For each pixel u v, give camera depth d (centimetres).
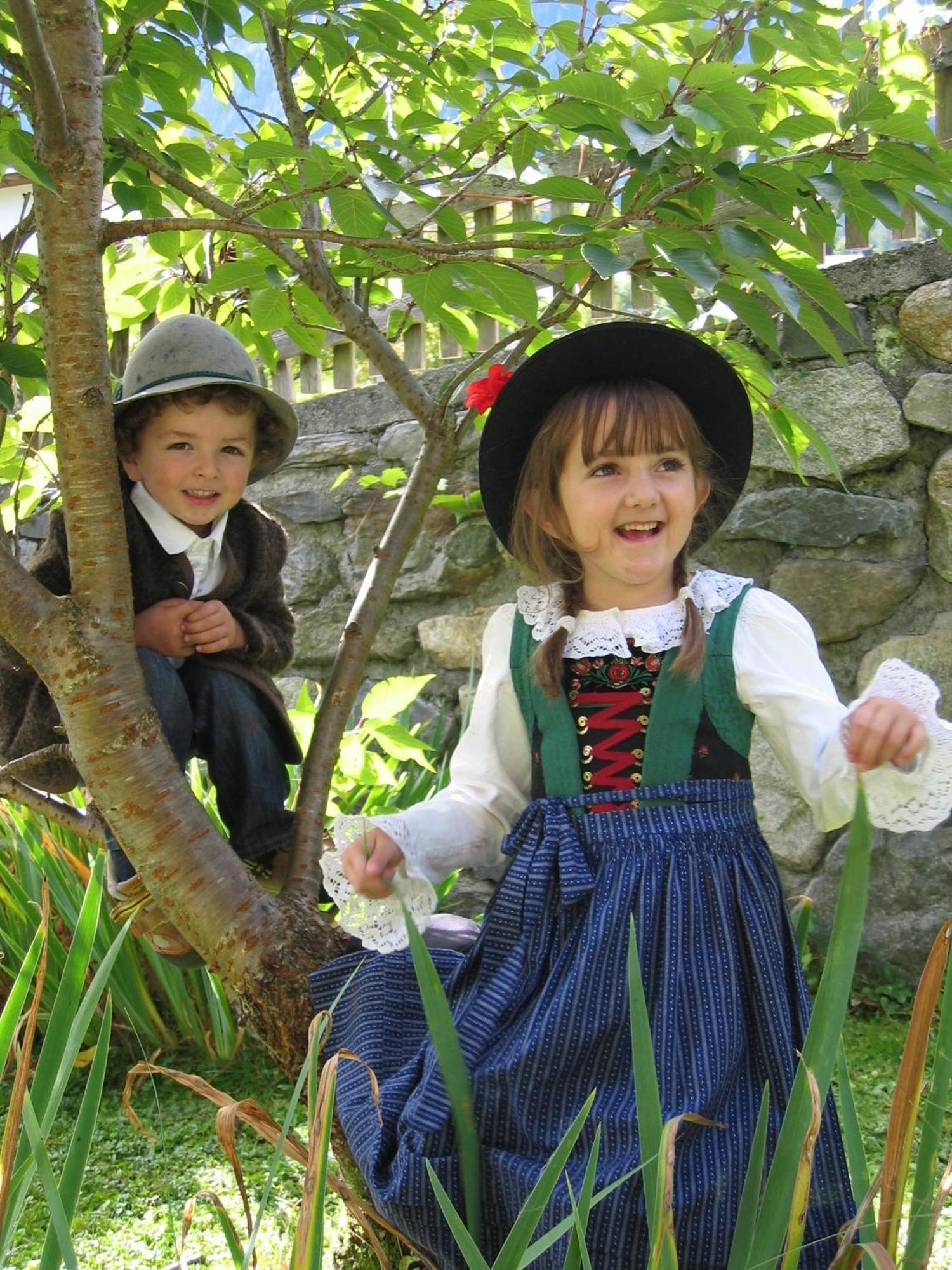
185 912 125
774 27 153
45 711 145
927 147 143
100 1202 198
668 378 128
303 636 341
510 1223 98
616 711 119
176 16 164
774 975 108
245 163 185
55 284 123
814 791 110
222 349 144
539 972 109
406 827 116
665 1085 100
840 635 275
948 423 265
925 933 261
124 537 126
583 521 119
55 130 121
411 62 165
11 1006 98
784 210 133
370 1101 108
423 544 326
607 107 122
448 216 151
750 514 282
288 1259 158
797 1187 81
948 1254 165
